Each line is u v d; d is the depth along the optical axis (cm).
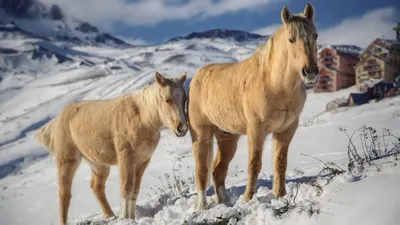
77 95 7588
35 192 1603
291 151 1448
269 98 580
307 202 469
